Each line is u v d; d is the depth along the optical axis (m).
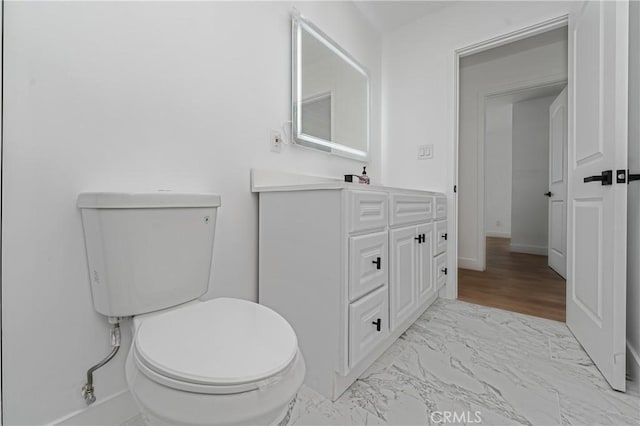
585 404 1.03
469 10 2.06
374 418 0.97
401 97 2.36
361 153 2.16
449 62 2.14
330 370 1.08
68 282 0.85
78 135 0.86
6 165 0.75
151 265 0.87
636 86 1.25
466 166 3.18
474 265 3.10
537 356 1.34
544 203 3.94
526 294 2.24
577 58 1.51
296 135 1.59
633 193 1.25
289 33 1.57
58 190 0.83
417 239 1.62
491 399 1.06
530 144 4.04
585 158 1.39
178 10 1.10
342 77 1.95
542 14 1.81
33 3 0.78
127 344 0.97
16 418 0.77
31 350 0.79
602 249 1.21
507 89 2.94
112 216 0.80
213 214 1.03
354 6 2.09
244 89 1.34
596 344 1.25
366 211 1.16
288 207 1.22
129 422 0.96
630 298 1.24
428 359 1.32
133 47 0.98
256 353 0.62
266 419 0.56
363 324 1.14
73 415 0.87
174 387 0.54
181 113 1.11
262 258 1.33
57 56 0.82
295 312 1.20
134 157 0.98
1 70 0.74
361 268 1.12
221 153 1.24
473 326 1.66
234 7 1.29
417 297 1.62
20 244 0.77
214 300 0.91
